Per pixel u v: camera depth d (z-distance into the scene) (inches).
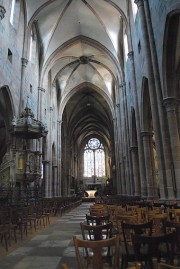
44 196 1096.2
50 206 658.2
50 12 936.3
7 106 679.1
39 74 1036.5
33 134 690.8
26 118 652.7
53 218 587.8
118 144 1263.5
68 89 1518.2
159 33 491.8
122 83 1039.6
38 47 1023.0
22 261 215.9
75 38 1137.4
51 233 364.2
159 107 491.8
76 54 1272.1
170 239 125.2
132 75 781.9
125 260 157.4
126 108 1005.2
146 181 670.5
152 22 546.9
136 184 845.2
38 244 286.2
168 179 452.1
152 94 519.2
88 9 976.9
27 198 629.3
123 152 1073.5
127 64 949.8
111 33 1032.2
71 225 449.4
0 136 981.2
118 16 945.5
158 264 81.7
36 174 651.5
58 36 1067.9
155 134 497.4
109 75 1430.9
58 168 1402.6
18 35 758.5
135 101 754.2
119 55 1062.4
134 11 764.6
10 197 589.0
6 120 693.9
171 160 459.5
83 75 1482.5
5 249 264.5
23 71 775.1
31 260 218.4
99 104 1877.5
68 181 1867.6
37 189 735.7
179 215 238.5
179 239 145.7
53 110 1346.0
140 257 131.9
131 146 879.1
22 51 796.0
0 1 584.1
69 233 359.6
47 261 213.8
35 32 960.9
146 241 124.0
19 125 639.8
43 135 693.9
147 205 426.6
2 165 639.1
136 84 762.2
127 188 949.2
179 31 473.1
